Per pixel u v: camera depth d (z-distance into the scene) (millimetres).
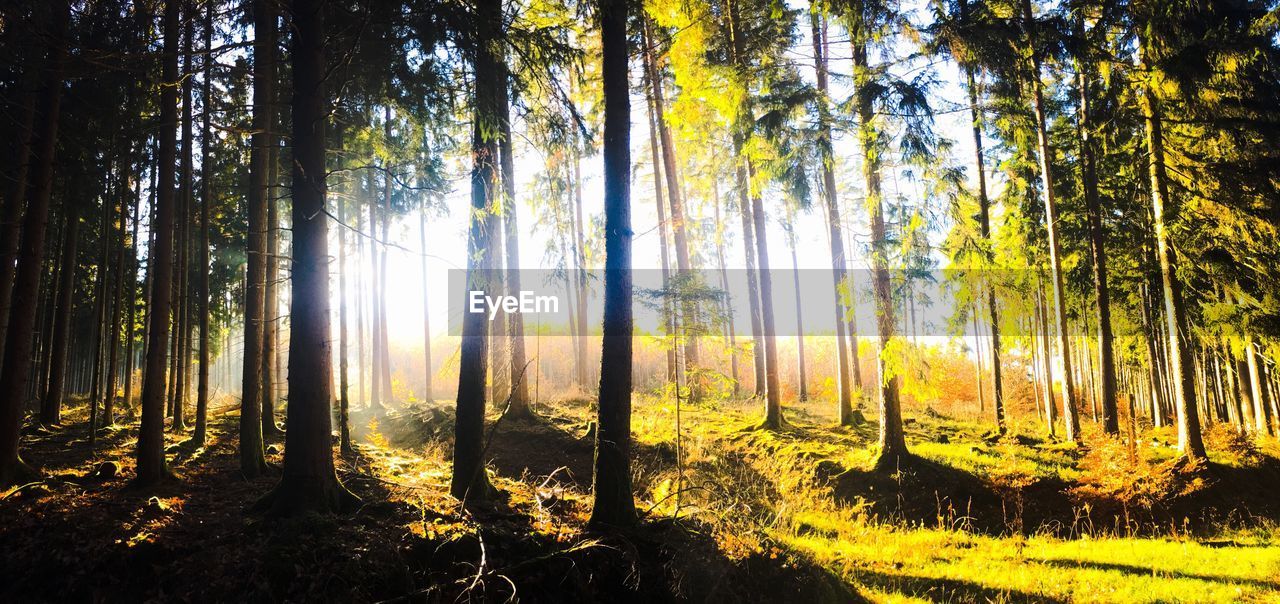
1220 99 14227
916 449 15789
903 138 11617
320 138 7902
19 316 9562
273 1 7949
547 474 14469
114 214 19375
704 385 12852
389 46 9602
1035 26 12945
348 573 6125
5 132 11078
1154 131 14938
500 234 9945
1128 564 9125
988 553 10047
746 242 23109
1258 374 18875
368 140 13133
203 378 13320
